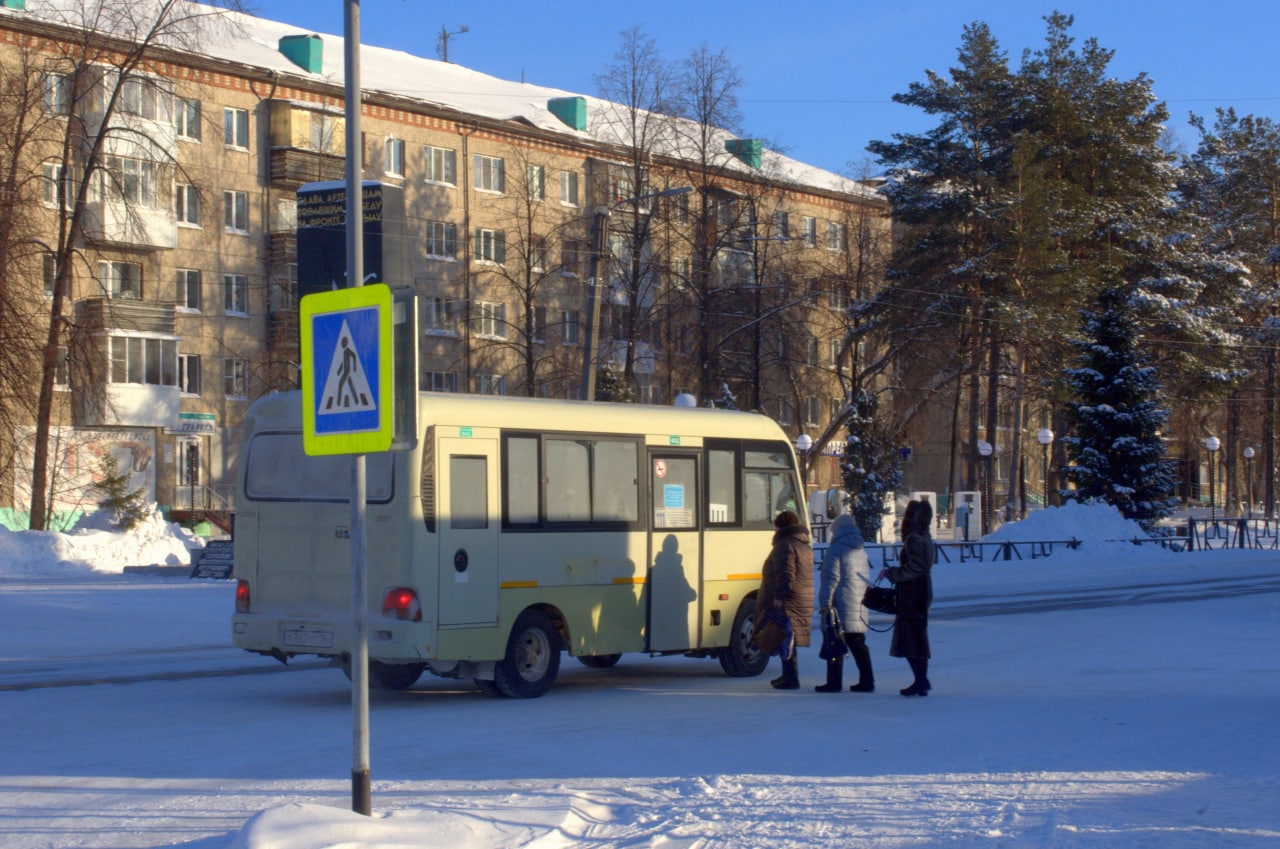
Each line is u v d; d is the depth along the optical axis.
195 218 51.59
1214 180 70.12
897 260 53.50
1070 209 50.72
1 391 34.78
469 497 12.27
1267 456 72.06
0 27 44.66
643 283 48.16
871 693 12.90
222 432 52.34
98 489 40.69
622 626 13.58
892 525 47.69
